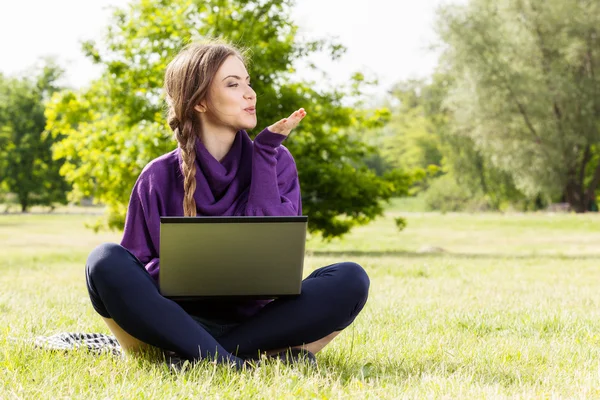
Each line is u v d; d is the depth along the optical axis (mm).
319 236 25000
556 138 35438
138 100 16047
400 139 61656
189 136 2709
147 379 2428
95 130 17578
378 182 18031
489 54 36500
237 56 2748
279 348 2703
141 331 2484
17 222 36406
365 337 3584
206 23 16625
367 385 2438
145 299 2461
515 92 35281
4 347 2973
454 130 40000
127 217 2746
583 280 8320
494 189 47125
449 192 50906
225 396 2213
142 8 16750
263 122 15828
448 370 2834
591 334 3963
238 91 2701
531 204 46719
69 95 17281
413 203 56656
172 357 2766
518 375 2684
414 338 3693
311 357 2662
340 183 17125
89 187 17641
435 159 58938
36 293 6234
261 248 2406
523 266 10797
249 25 16188
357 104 18484
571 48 36000
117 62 16469
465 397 2262
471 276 8734
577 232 26812
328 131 18953
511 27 36812
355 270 2684
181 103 2715
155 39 16266
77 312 4684
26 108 51906
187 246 2365
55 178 51438
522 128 36531
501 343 3543
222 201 2732
